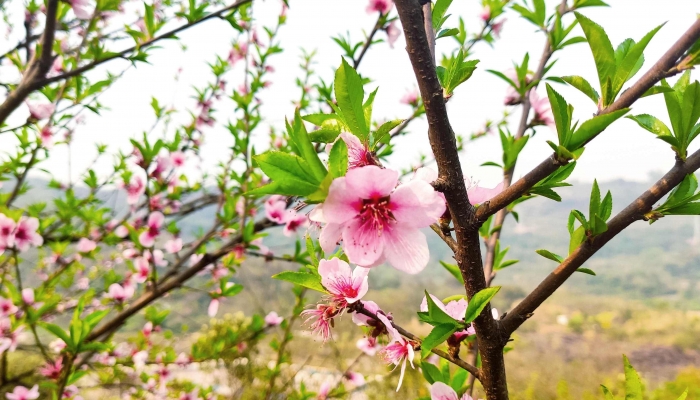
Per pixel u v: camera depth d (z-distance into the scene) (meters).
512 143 0.23
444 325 0.12
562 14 0.28
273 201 0.45
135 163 0.44
